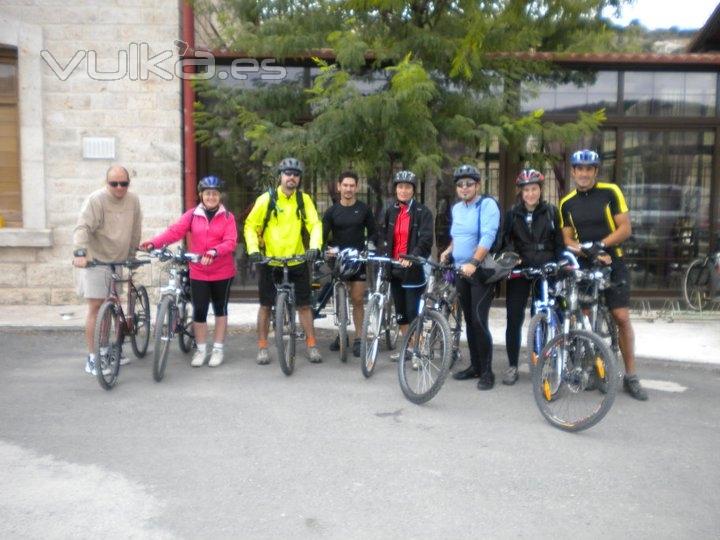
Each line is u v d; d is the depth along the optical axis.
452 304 6.36
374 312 6.20
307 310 6.66
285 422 4.88
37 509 3.51
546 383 4.94
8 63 9.11
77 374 6.15
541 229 5.73
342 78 7.12
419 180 8.53
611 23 7.77
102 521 3.38
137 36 9.04
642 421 5.00
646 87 9.22
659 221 9.59
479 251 5.51
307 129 7.84
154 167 9.21
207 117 8.91
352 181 6.94
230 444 4.43
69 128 9.12
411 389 5.44
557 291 5.52
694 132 9.41
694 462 4.21
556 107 9.21
